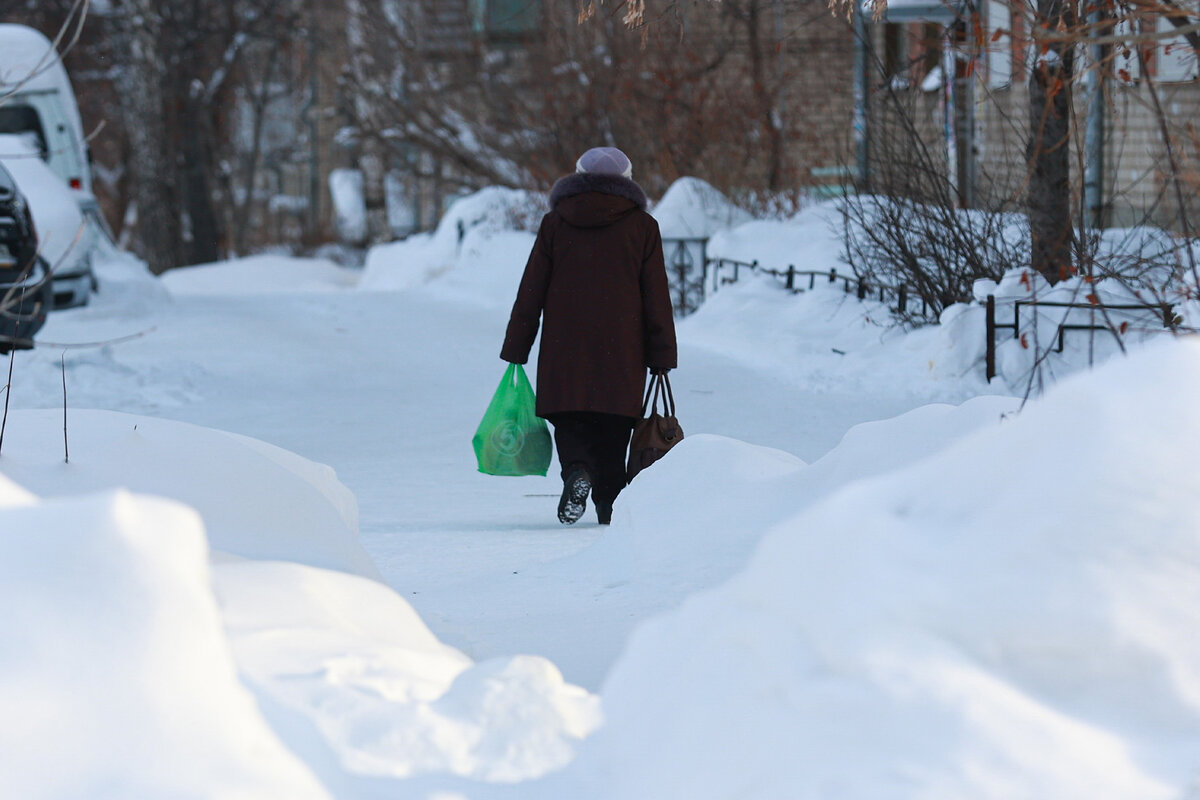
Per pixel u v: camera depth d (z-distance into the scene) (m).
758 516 15.32
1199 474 6.61
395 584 17.41
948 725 6.15
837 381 39.41
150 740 6.34
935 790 5.98
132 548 6.82
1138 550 6.47
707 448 17.42
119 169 156.88
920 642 6.41
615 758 7.26
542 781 7.27
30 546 6.79
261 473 12.52
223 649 6.88
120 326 56.69
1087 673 6.37
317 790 6.61
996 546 6.57
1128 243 35.38
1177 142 19.50
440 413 37.66
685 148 74.56
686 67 77.94
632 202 22.62
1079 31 15.13
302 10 129.88
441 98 103.06
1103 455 6.74
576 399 22.22
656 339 22.55
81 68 120.38
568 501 22.16
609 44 79.06
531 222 85.06
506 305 69.75
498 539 20.88
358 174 155.50
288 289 115.00
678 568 15.01
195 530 7.12
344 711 7.62
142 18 112.44
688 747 6.78
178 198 133.38
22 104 66.12
